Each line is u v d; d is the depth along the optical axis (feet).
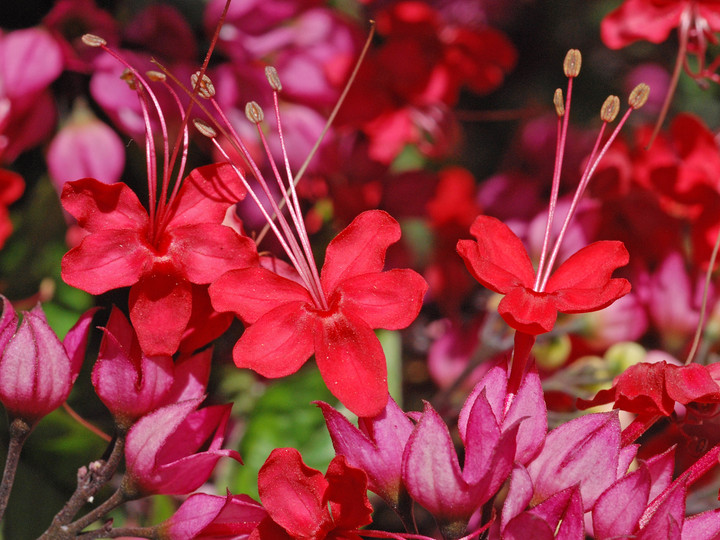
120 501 0.96
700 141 1.17
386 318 0.95
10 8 1.14
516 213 1.24
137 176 1.15
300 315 0.95
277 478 0.93
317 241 1.20
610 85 1.55
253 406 1.14
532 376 0.95
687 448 1.01
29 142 1.13
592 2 1.55
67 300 1.13
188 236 0.97
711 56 1.28
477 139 1.49
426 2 1.31
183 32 1.14
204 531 0.96
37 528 1.07
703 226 1.16
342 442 0.94
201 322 0.98
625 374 0.96
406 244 1.27
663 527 0.92
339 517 0.93
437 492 0.92
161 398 0.96
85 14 1.12
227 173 0.98
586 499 0.94
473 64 1.24
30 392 0.96
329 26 1.20
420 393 1.24
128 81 0.99
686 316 1.15
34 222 1.15
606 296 0.94
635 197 1.19
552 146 1.24
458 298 1.25
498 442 0.92
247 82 1.16
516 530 0.91
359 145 1.24
